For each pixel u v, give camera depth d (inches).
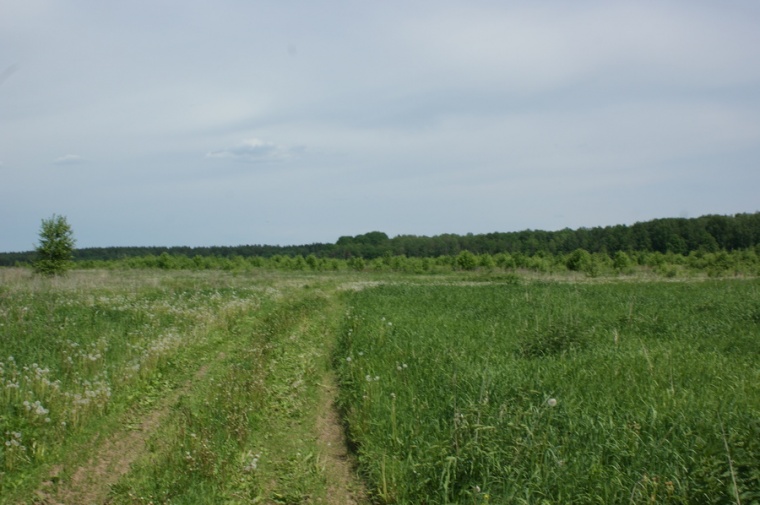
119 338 524.7
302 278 1923.0
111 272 1721.2
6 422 306.7
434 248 4584.2
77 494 256.4
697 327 616.4
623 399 331.3
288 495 261.9
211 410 356.8
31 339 485.4
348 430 349.4
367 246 4753.9
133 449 310.5
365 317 721.6
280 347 563.2
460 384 348.2
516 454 250.5
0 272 1152.2
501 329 608.1
